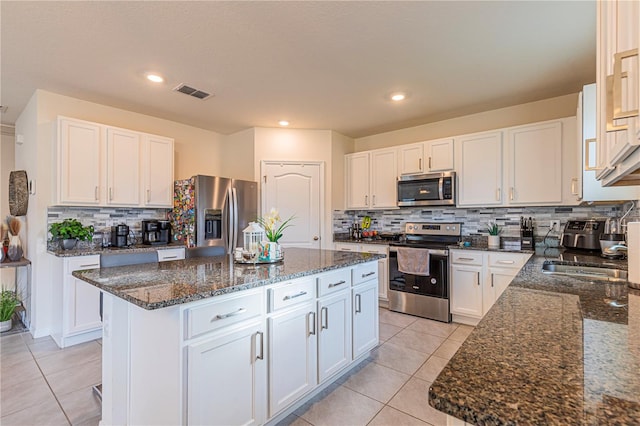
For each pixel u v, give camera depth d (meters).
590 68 2.68
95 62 2.57
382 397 2.06
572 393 0.56
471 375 0.63
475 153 3.53
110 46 2.34
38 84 2.97
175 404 1.32
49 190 3.14
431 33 2.18
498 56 2.48
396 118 3.96
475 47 2.36
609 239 2.33
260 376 1.65
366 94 3.22
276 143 4.41
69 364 2.51
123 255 2.21
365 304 2.53
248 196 4.17
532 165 3.18
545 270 1.96
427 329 3.24
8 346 2.86
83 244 3.36
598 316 1.01
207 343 1.40
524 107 3.48
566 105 3.25
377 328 2.67
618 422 0.47
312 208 4.44
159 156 3.73
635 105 0.65
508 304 1.16
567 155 3.00
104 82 2.93
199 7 1.91
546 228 3.34
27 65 2.61
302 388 1.91
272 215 2.35
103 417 1.76
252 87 3.06
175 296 1.32
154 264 2.14
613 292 1.33
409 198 3.95
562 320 0.97
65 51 2.40
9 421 1.83
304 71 2.73
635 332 0.86
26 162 3.46
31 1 1.85
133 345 1.57
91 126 3.20
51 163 3.15
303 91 3.16
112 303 1.72
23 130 3.59
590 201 2.36
